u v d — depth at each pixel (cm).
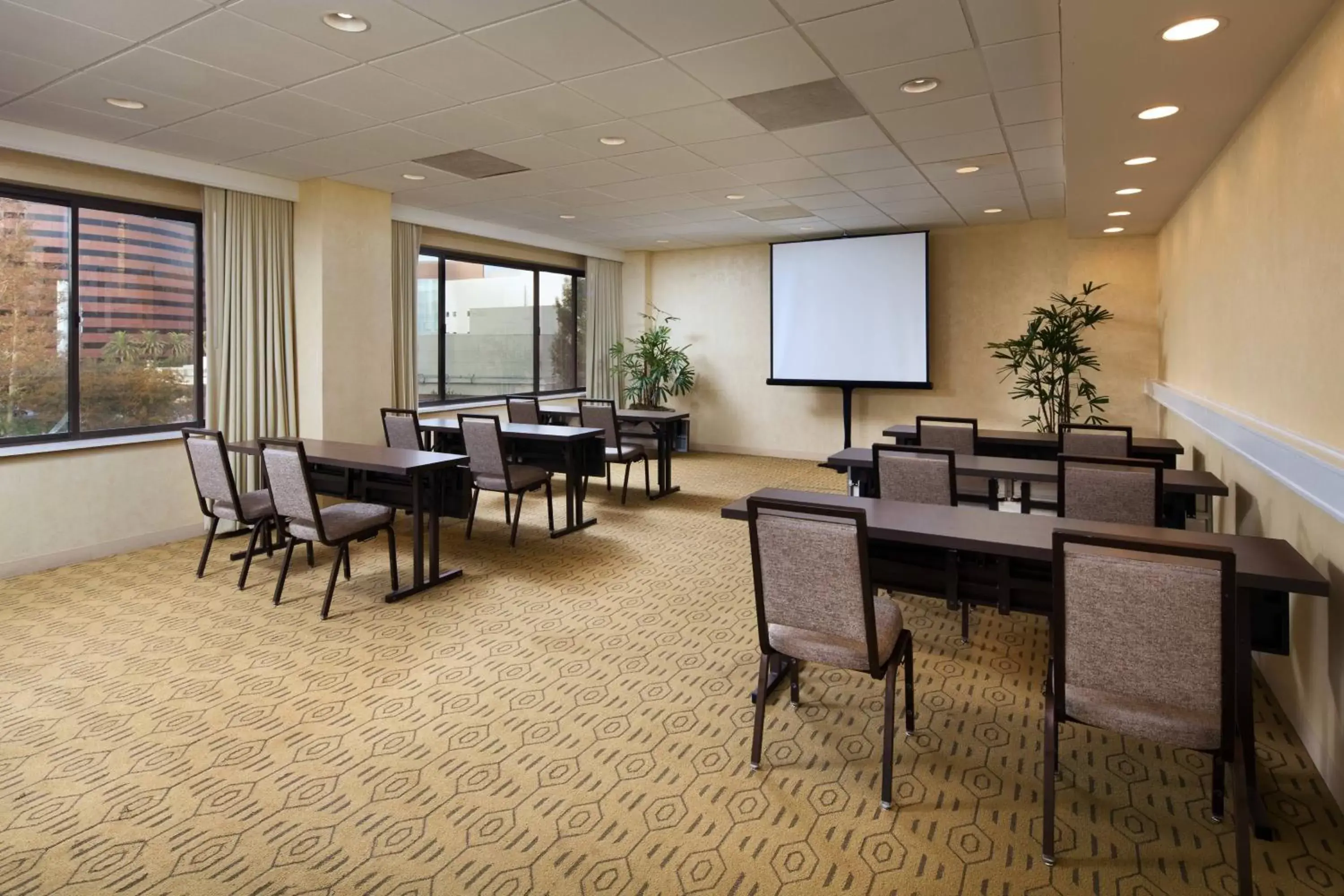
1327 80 231
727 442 910
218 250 511
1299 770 229
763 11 279
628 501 643
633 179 549
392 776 225
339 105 384
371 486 429
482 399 778
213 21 287
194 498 511
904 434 530
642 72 340
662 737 249
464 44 308
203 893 176
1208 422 377
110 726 254
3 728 252
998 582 240
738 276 888
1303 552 250
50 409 449
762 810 209
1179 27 233
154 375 498
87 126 416
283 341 551
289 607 374
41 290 443
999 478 377
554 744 244
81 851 190
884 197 609
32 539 430
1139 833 199
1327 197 234
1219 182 393
